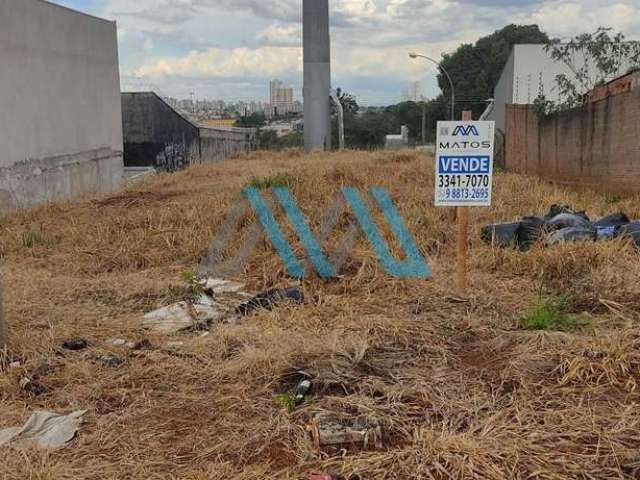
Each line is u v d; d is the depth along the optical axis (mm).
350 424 3146
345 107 41844
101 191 15883
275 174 12211
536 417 3154
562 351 3838
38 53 14375
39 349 4305
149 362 4141
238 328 4625
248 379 3783
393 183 10945
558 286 5301
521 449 2859
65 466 2912
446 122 5051
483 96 52125
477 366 3857
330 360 3875
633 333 3975
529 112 16812
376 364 3889
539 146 15812
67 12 16000
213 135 29828
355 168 12812
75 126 16516
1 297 4246
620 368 3598
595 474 2686
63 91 15766
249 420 3324
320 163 15617
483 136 5047
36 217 9875
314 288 5684
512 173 16000
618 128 10703
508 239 6742
